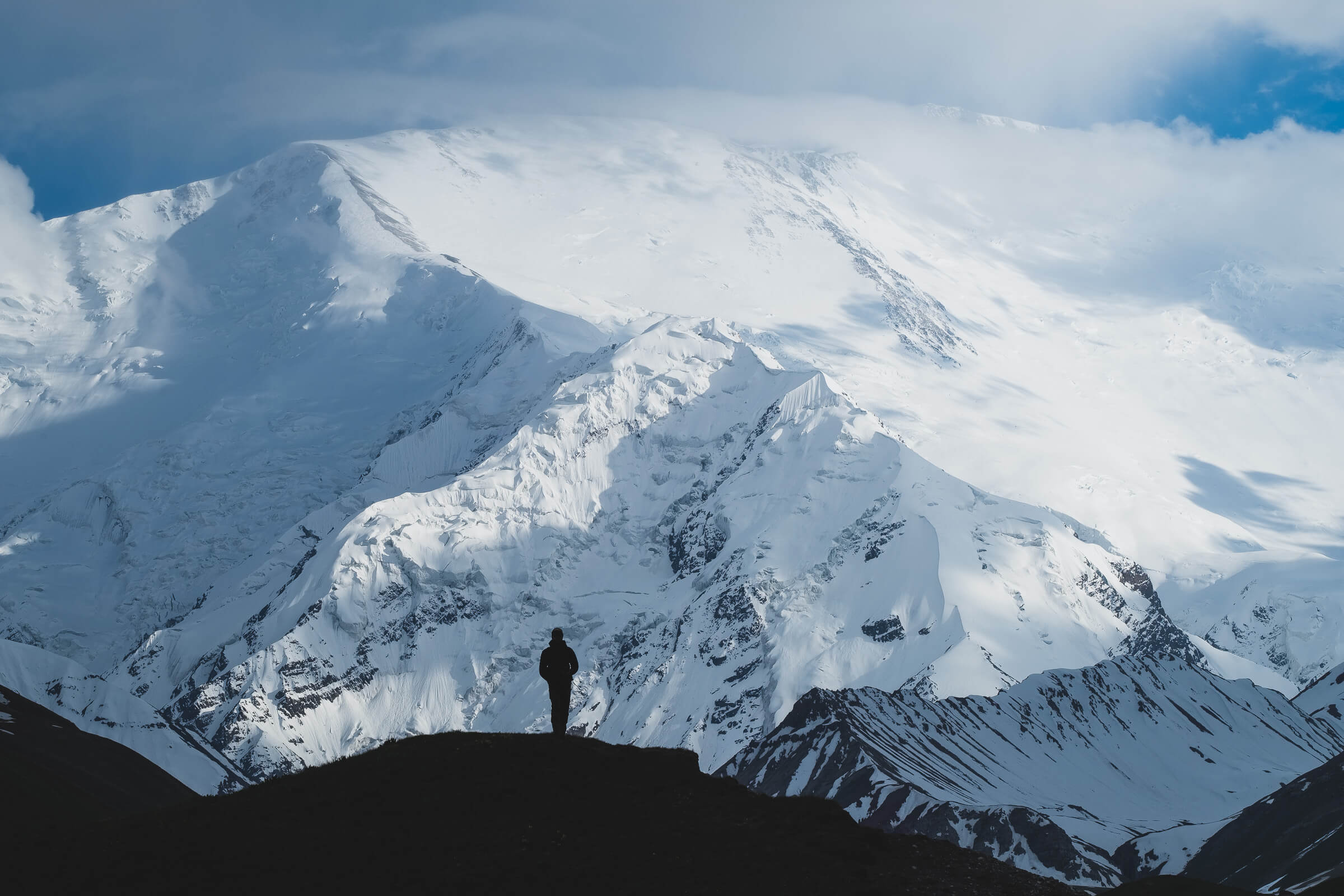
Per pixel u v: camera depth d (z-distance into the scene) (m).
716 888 60.88
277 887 61.78
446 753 73.69
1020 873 64.19
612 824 66.62
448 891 61.06
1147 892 73.56
